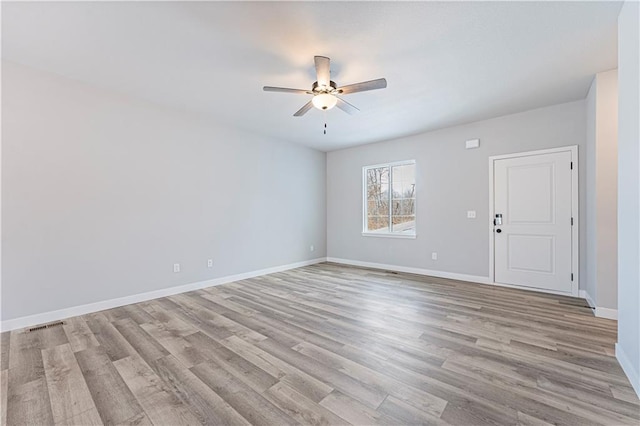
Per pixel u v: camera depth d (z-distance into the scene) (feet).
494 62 8.79
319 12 6.59
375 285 14.01
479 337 8.09
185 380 6.15
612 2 6.28
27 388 5.90
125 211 11.25
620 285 6.61
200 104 12.18
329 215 21.09
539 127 12.60
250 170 15.97
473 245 14.56
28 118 9.17
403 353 7.23
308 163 19.71
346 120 14.10
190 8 6.46
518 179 13.20
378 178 18.74
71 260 9.96
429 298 11.80
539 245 12.71
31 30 7.26
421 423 4.87
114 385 5.99
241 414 5.12
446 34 7.41
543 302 11.18
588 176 11.13
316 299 11.79
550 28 7.17
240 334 8.43
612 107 9.37
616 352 6.89
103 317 9.87
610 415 4.99
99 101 10.60
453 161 15.12
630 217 5.99
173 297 12.23
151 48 8.10
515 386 5.84
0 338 8.21
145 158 11.82
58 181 9.72
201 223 13.73
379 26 7.09
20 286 9.00
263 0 6.20
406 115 13.35
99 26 7.12
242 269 15.51
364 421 4.92
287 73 9.52
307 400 5.48
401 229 17.67
